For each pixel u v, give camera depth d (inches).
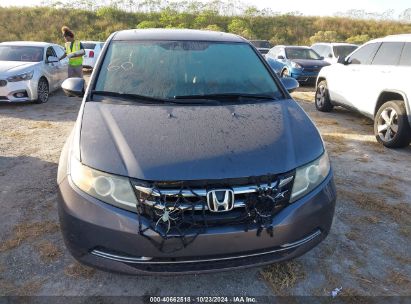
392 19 1647.4
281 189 87.0
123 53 131.6
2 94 313.3
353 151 215.2
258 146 91.0
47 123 267.9
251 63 135.9
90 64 651.5
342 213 140.2
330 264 110.6
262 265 89.0
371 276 106.4
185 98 115.5
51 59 367.9
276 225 85.7
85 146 90.7
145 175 81.7
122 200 82.9
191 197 81.5
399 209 145.6
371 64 251.4
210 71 128.0
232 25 1466.5
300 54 534.3
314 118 299.3
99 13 1491.1
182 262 84.2
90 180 85.4
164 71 125.3
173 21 1501.0
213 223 82.1
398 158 206.1
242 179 83.1
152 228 81.0
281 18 1589.6
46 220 130.0
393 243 123.0
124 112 104.2
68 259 109.5
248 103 115.9
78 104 343.9
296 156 91.1
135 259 84.0
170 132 94.3
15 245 115.4
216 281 101.9
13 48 362.9
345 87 280.4
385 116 224.7
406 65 218.4
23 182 161.3
